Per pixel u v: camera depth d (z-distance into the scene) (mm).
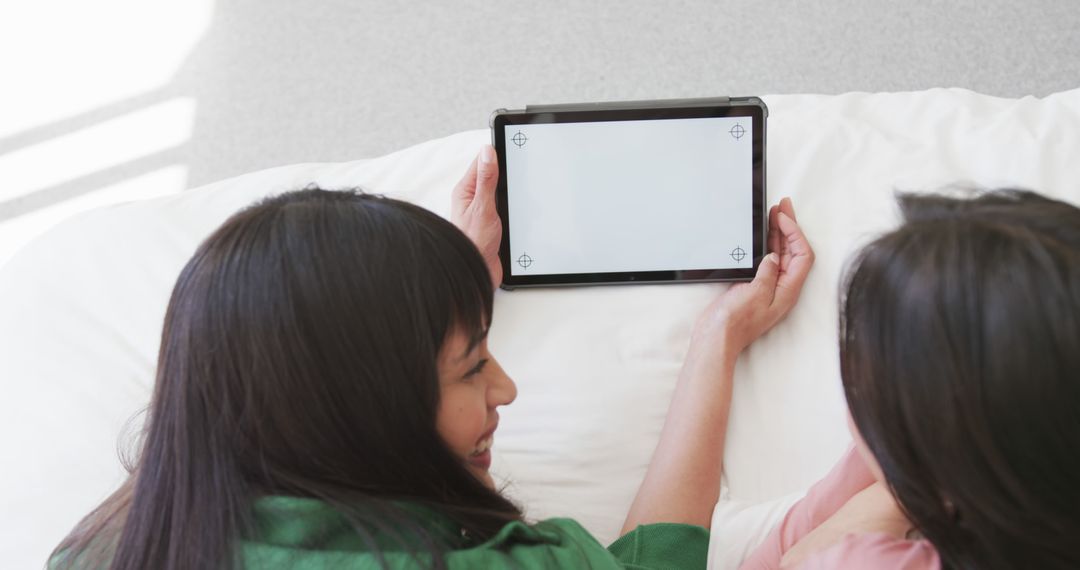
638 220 998
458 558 608
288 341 584
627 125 989
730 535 857
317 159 1549
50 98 1640
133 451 886
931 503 558
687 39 1575
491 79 1576
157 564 623
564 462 923
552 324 990
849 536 643
